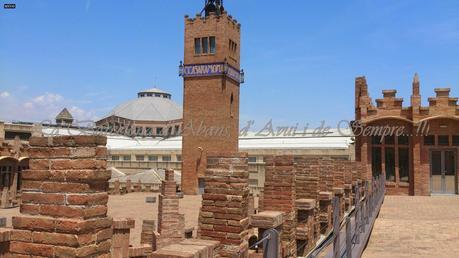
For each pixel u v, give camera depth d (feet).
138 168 224.53
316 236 41.04
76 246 14.03
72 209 14.39
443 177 109.81
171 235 44.52
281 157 33.63
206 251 14.51
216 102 175.63
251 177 179.22
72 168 14.64
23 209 15.06
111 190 170.40
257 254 23.32
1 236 15.56
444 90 109.29
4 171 110.63
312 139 201.77
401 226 57.11
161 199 45.93
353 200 72.13
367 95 116.78
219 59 175.73
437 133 109.91
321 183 54.80
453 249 44.29
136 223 85.40
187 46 180.96
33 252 14.56
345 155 169.58
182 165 178.40
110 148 241.14
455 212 71.31
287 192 33.06
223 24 175.63
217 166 23.40
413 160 110.32
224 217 22.80
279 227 23.71
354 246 34.68
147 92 359.46
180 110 355.97
